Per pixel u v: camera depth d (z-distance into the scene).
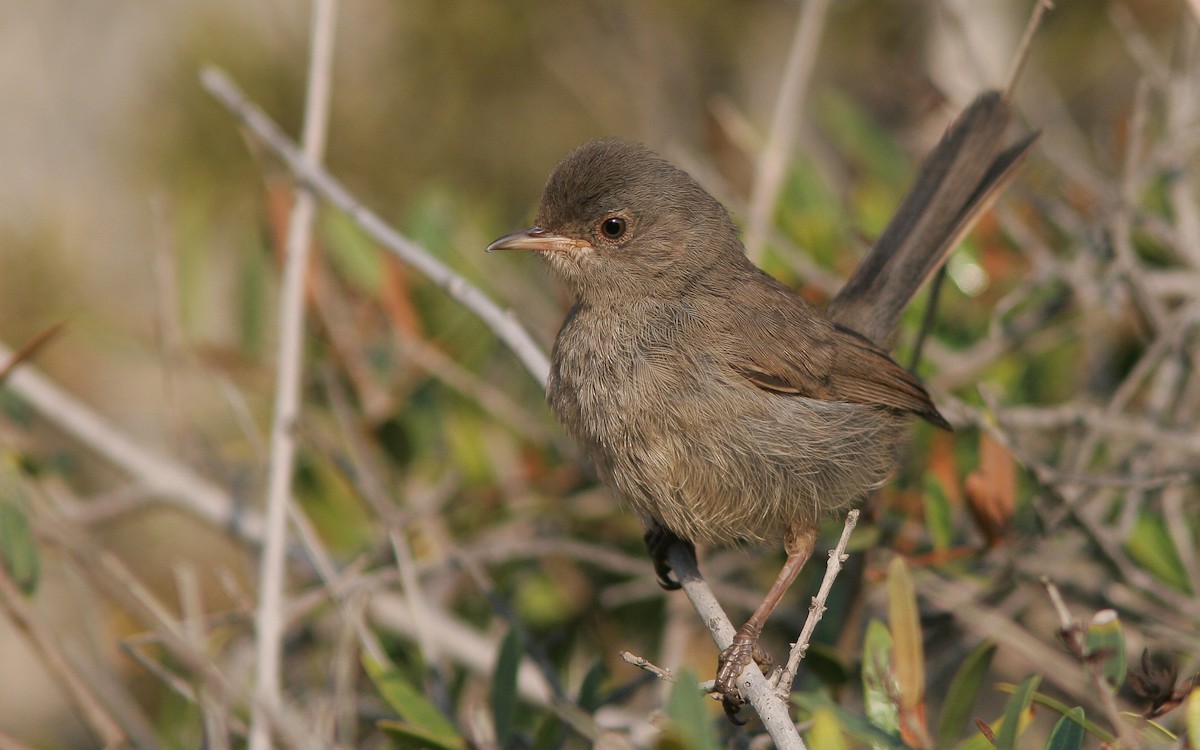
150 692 10.88
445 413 11.09
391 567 9.73
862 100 15.62
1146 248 11.46
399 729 7.93
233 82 14.31
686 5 16.25
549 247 9.06
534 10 15.30
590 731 7.29
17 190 15.15
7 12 16.42
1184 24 11.00
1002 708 10.59
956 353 10.87
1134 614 9.29
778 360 8.72
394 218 14.55
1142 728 6.58
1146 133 11.84
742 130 12.18
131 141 14.73
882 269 9.64
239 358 11.35
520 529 10.63
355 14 15.19
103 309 13.59
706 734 5.30
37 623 8.30
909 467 10.45
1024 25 15.16
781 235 11.53
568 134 15.48
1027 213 11.79
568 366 8.91
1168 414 10.98
